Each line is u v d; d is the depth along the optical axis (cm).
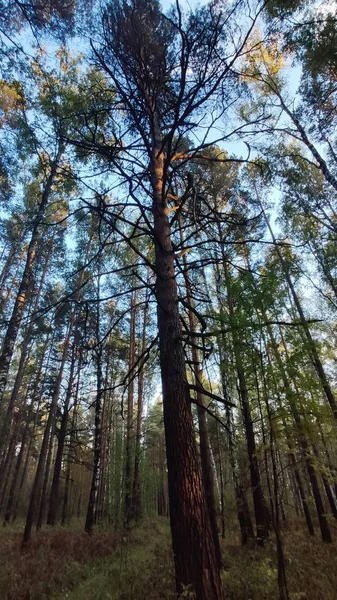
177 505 329
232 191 1126
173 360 402
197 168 828
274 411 488
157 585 570
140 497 1616
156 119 577
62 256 1225
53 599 573
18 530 1568
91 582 632
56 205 956
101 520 1583
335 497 1448
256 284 527
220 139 504
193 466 346
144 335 1706
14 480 2234
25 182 1046
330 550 787
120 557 821
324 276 1419
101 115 569
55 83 738
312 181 1310
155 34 495
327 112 1118
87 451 2909
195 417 1298
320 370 842
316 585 524
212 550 314
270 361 504
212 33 423
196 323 1073
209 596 286
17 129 767
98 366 1370
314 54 925
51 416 1304
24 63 724
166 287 451
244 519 920
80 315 1354
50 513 1756
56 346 2083
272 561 648
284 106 1159
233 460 932
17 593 602
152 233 468
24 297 938
